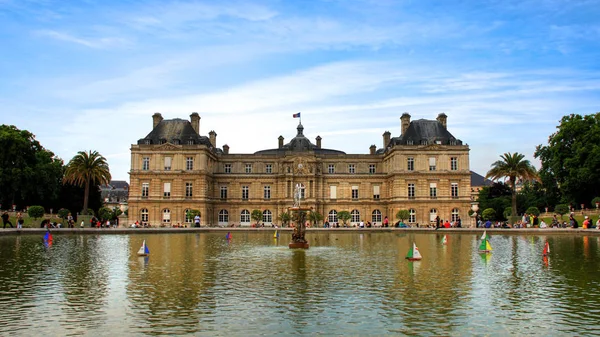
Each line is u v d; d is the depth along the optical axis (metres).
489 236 69.19
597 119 97.69
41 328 18.20
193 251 44.66
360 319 19.42
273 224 116.69
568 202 103.00
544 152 109.31
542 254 41.44
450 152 112.88
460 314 20.17
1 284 26.27
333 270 31.59
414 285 26.16
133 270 31.38
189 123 118.12
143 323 18.84
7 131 95.12
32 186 96.06
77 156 91.81
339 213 112.88
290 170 118.62
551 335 17.53
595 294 23.88
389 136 129.88
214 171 123.00
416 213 111.81
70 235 69.00
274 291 24.58
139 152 112.44
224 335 17.45
